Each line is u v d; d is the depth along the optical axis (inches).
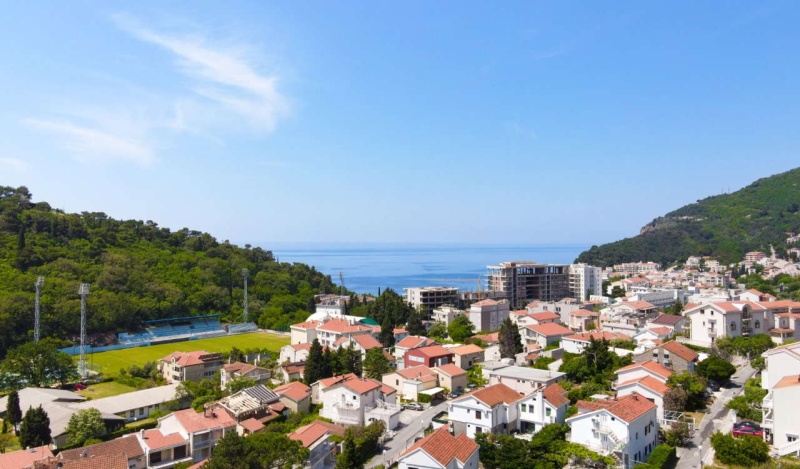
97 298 6628.9
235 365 4389.8
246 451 2108.8
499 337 4586.6
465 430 2829.7
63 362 4451.3
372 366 4084.6
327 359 4052.7
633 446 2372.0
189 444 2755.9
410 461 2156.7
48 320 6013.8
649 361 3309.5
